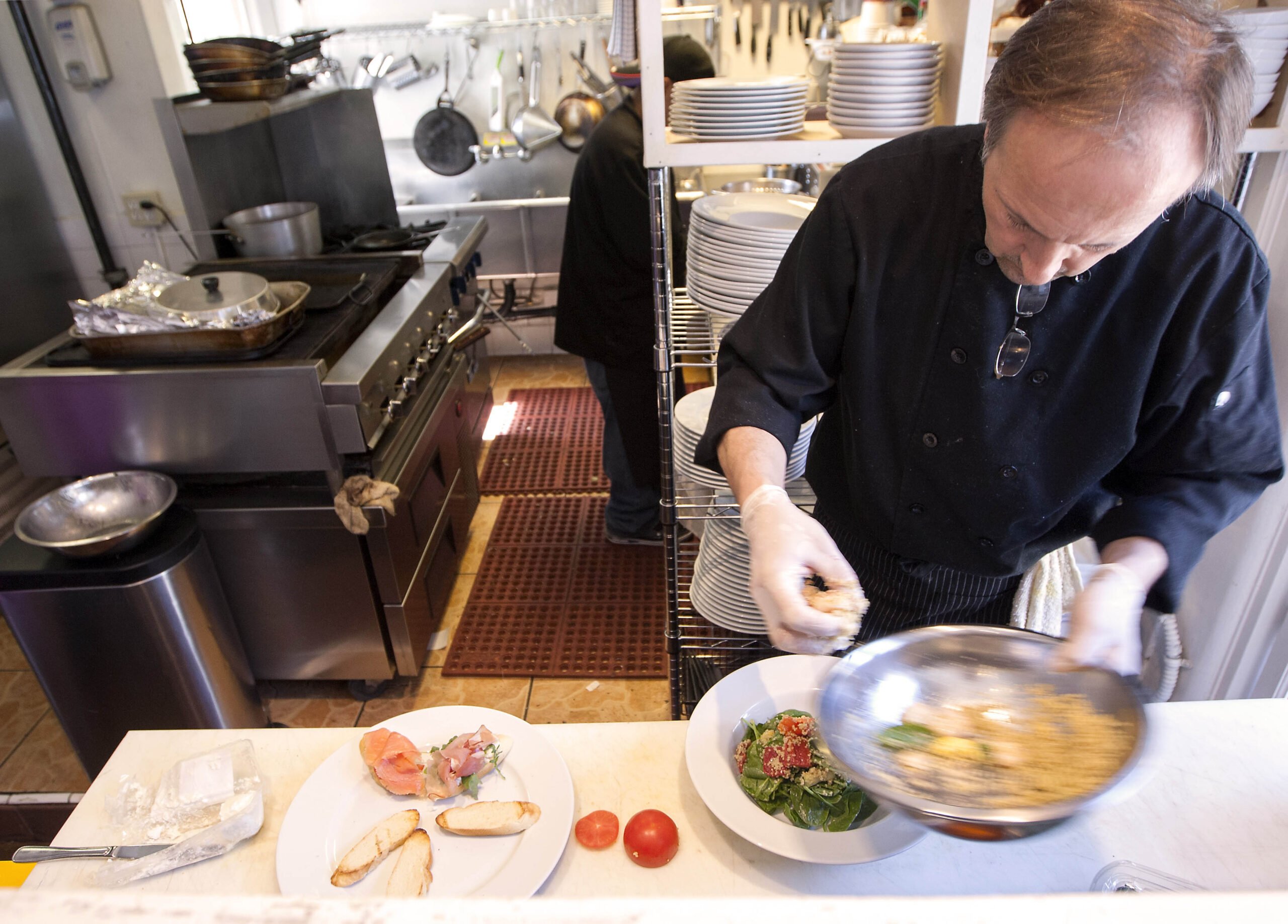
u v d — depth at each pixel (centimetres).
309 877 80
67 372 172
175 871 82
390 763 89
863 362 98
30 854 83
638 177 205
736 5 325
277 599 196
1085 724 69
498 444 336
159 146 244
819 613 75
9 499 229
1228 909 29
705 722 93
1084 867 78
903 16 186
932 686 76
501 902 29
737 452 95
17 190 238
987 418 95
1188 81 60
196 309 171
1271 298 127
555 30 340
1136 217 66
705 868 80
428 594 222
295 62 248
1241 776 85
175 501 178
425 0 340
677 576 153
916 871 78
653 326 223
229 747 94
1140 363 88
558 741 95
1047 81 63
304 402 172
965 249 88
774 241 132
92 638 164
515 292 383
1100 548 97
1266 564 133
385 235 271
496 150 357
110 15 228
